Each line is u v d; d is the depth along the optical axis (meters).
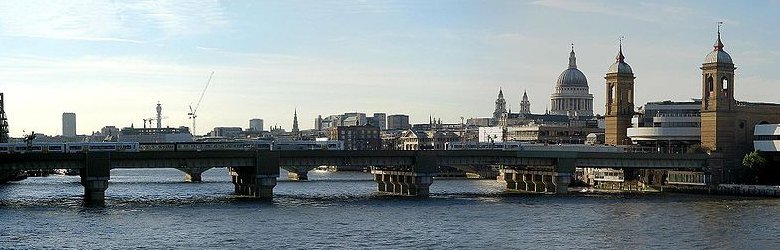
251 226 172.00
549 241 153.12
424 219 184.75
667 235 159.88
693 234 161.00
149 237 157.00
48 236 157.88
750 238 156.00
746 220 181.75
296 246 147.38
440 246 147.62
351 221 180.75
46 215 190.38
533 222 179.50
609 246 147.62
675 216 190.12
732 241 152.62
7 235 159.00
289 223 176.88
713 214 193.88
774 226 171.75
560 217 188.88
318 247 146.38
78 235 159.25
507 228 170.12
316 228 169.38
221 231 164.75
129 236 158.25
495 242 152.00
